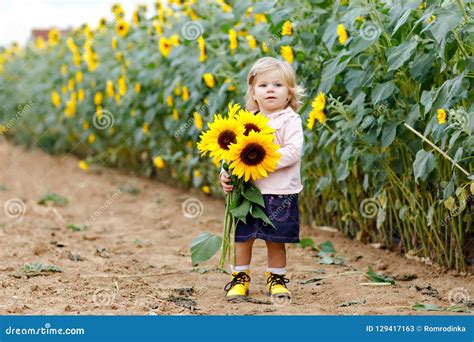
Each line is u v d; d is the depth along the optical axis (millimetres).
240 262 6062
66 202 12055
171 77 10820
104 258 7820
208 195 12109
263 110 6145
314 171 8742
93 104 14547
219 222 10047
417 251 7465
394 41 6637
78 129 16391
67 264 7391
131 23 12266
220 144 5875
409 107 6816
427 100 6133
